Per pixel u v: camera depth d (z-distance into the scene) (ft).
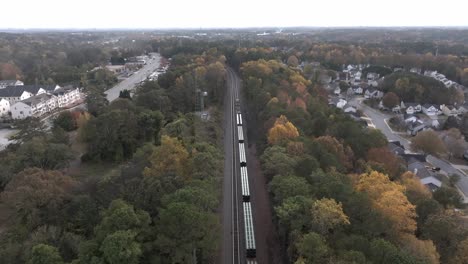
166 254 152.76
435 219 188.44
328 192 189.78
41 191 196.54
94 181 244.63
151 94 394.52
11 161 260.83
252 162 309.83
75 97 567.18
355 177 231.71
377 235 168.04
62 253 158.92
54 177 221.46
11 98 505.66
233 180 276.82
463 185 328.70
